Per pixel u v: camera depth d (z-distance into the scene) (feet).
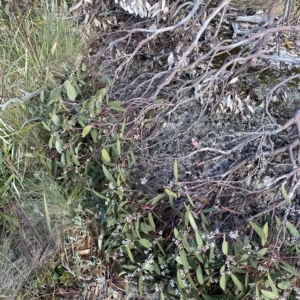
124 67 7.41
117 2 7.48
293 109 6.63
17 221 6.10
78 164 6.14
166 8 7.29
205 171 6.23
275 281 5.13
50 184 6.38
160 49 7.48
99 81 7.13
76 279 6.05
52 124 6.46
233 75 6.79
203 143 6.45
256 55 5.88
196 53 7.23
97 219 6.21
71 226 6.23
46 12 7.50
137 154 6.36
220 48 5.92
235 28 7.59
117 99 7.01
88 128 6.00
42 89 6.87
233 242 5.26
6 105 6.66
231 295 5.09
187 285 5.33
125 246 5.64
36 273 5.89
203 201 5.74
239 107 6.68
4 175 6.52
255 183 6.02
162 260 5.59
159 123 6.62
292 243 5.06
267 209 5.33
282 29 5.55
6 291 5.83
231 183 6.00
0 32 7.25
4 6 7.64
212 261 5.27
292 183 5.52
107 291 6.02
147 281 5.90
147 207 5.74
